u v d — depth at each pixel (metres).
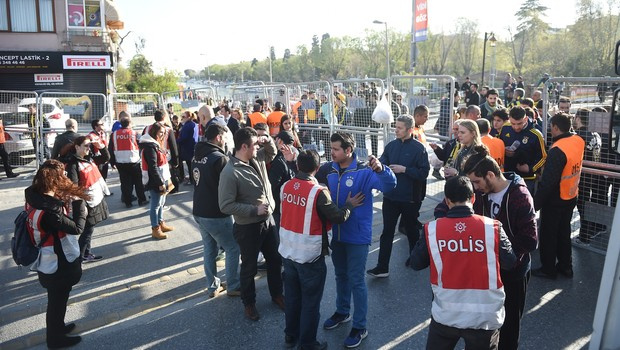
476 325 2.73
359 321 4.06
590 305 4.59
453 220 2.81
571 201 4.96
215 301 4.98
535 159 5.65
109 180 11.36
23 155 12.48
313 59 79.00
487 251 2.73
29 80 22.47
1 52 21.64
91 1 23.45
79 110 14.05
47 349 4.20
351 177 4.05
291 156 5.41
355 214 4.02
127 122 8.56
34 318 4.71
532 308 4.56
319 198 3.69
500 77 50.66
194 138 10.18
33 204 3.84
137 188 8.90
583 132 5.72
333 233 4.12
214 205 4.66
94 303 5.00
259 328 4.41
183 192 9.95
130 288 5.34
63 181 3.93
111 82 25.08
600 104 5.61
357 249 4.06
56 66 22.48
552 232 5.03
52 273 3.95
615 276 2.54
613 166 5.39
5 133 12.17
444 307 2.79
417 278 5.35
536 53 49.78
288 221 3.83
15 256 3.88
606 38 41.50
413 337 4.16
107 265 6.02
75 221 4.02
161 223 7.15
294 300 4.00
